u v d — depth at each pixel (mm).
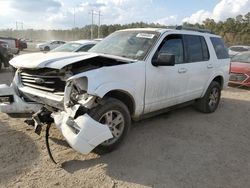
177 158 4363
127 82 4391
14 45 20609
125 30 5812
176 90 5504
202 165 4191
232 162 4352
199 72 6121
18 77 4645
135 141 4879
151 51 4926
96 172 3805
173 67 5332
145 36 5277
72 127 3771
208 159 4398
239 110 7449
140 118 4973
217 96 7078
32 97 4414
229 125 6129
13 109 4477
